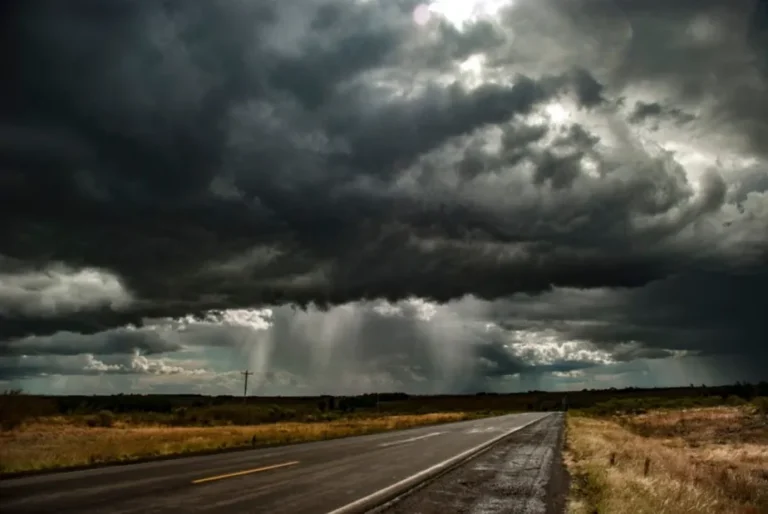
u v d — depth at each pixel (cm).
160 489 1177
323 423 5934
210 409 7131
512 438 3244
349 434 3541
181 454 1950
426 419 6350
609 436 3781
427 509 1113
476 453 2316
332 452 2212
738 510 1426
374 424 5094
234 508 1009
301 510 1025
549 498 1293
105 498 1052
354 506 1088
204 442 2459
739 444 3962
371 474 1571
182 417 6512
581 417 7856
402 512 1072
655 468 1989
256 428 4506
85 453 1834
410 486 1377
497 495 1316
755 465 2789
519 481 1554
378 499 1177
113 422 4897
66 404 6900
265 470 1566
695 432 4997
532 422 5647
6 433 3222
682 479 1839
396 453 2233
